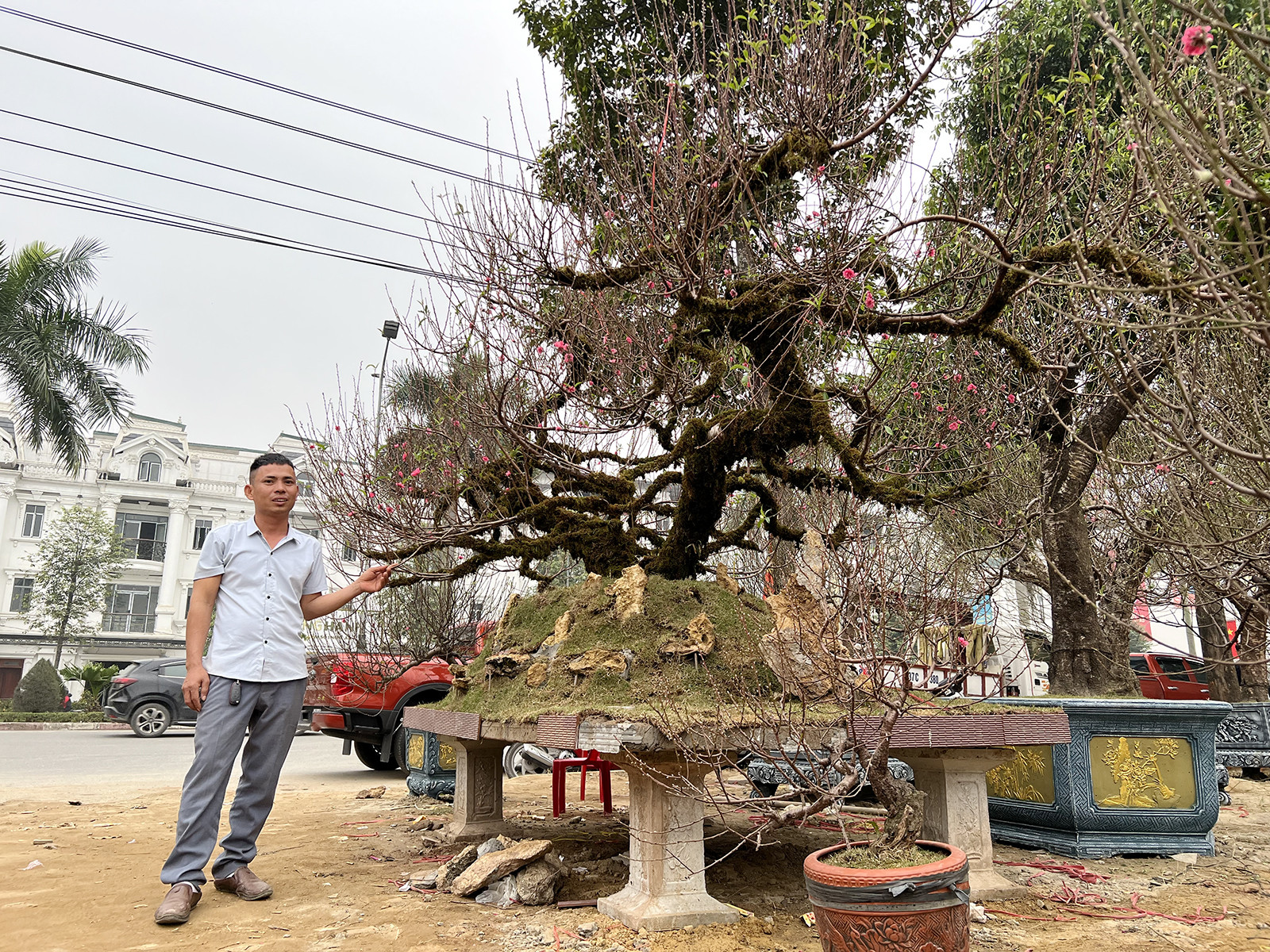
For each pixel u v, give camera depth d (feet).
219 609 11.87
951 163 17.43
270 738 11.79
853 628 9.55
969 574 17.79
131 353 51.90
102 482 97.50
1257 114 6.61
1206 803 14.84
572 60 19.61
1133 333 15.47
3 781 26.84
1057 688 17.76
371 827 17.58
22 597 93.66
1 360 48.83
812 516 15.35
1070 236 13.73
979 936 10.09
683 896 10.14
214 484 103.30
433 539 16.93
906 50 15.90
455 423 19.42
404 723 17.39
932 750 11.87
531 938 9.70
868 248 13.52
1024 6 20.49
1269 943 9.77
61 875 12.66
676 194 13.76
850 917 7.57
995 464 19.39
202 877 10.95
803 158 13.25
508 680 14.29
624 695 11.37
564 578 32.19
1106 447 17.26
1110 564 21.16
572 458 17.92
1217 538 13.96
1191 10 6.03
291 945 9.41
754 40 14.56
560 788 18.48
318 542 13.08
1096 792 14.71
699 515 15.24
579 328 16.87
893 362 14.97
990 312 12.14
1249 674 27.43
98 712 66.08
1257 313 7.50
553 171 18.81
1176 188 10.53
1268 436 9.92
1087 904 11.60
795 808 9.20
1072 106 17.17
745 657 11.96
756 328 13.65
